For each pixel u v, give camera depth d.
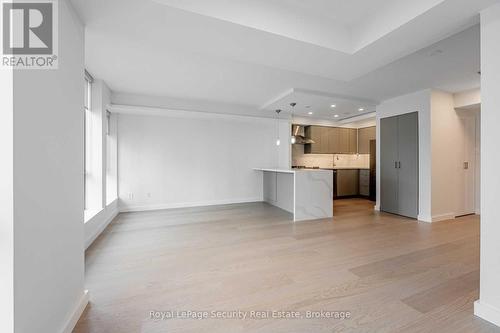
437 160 4.10
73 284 1.59
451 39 2.38
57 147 1.38
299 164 6.96
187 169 5.54
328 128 6.88
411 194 4.35
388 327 1.51
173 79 3.69
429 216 4.06
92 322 1.56
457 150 4.35
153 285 2.03
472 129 4.54
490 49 1.56
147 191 5.16
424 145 4.12
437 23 1.77
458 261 2.50
